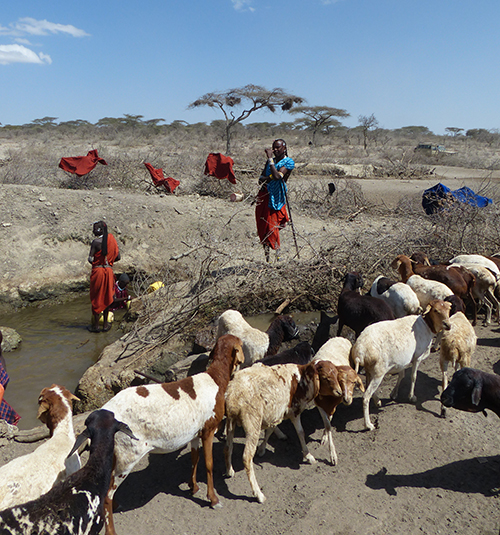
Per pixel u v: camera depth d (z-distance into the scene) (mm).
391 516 3887
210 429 4086
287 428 5270
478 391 4086
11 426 5184
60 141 51562
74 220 12156
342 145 57312
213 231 12414
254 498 4180
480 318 8078
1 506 3062
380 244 8914
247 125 75562
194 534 3793
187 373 6055
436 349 6797
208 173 13734
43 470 3299
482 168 36094
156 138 54625
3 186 12766
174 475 4551
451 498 4043
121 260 11859
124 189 16969
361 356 5066
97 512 2930
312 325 7078
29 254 11180
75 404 6203
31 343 8312
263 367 4500
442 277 7086
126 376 6188
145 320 7531
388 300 6574
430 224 10195
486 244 10008
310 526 3809
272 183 8094
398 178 28375
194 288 8109
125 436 3588
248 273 7531
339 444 4918
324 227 12148
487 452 4613
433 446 4742
